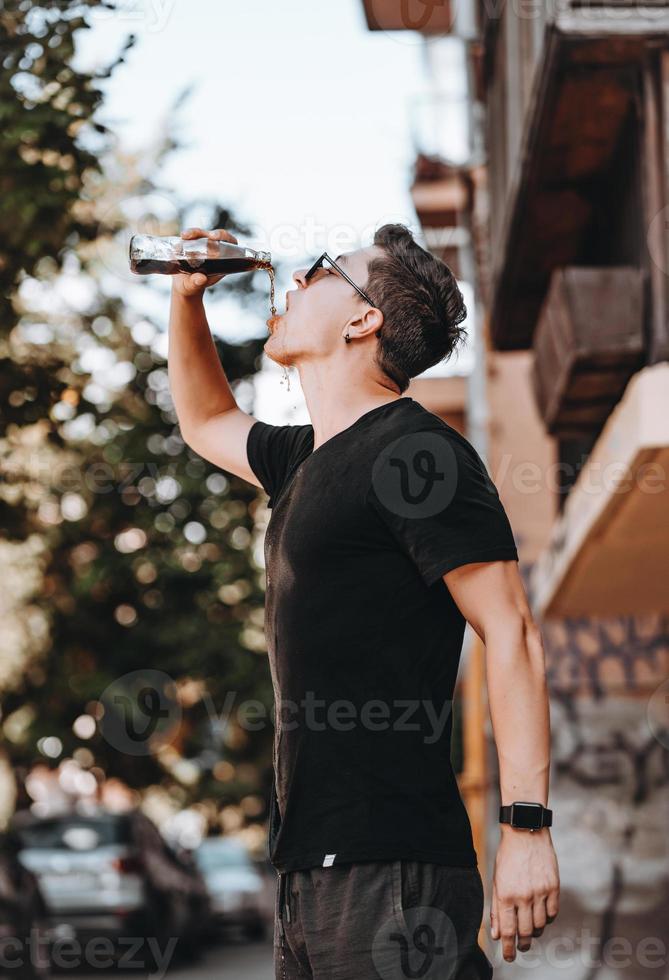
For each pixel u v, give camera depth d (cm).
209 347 272
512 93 642
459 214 852
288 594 214
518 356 948
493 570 208
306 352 236
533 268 720
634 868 850
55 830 1251
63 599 1308
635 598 761
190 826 1819
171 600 1266
